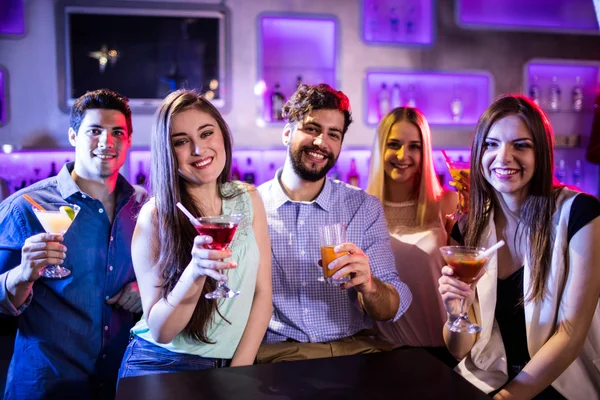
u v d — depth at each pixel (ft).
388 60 14.34
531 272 5.85
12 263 6.64
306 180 6.76
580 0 15.65
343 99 6.72
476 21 15.35
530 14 15.57
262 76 14.19
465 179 7.70
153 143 5.62
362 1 14.06
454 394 4.32
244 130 13.70
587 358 5.90
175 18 13.30
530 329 5.84
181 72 13.42
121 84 13.21
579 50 15.25
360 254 5.61
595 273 5.55
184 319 5.16
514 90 15.05
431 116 15.35
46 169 13.38
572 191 5.91
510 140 5.84
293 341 6.60
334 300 6.73
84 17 12.91
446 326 6.02
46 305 6.65
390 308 6.31
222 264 4.67
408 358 5.08
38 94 12.82
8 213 6.76
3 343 8.25
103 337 6.88
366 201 7.14
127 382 4.59
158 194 5.58
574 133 15.88
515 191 6.09
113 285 6.94
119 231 7.02
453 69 14.66
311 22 14.23
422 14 14.83
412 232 8.27
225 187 6.23
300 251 6.78
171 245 5.43
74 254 6.73
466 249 5.33
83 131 6.84
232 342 5.74
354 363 4.98
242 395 4.33
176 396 4.32
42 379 6.59
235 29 13.50
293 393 4.36
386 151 8.59
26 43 12.73
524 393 5.52
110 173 6.91
